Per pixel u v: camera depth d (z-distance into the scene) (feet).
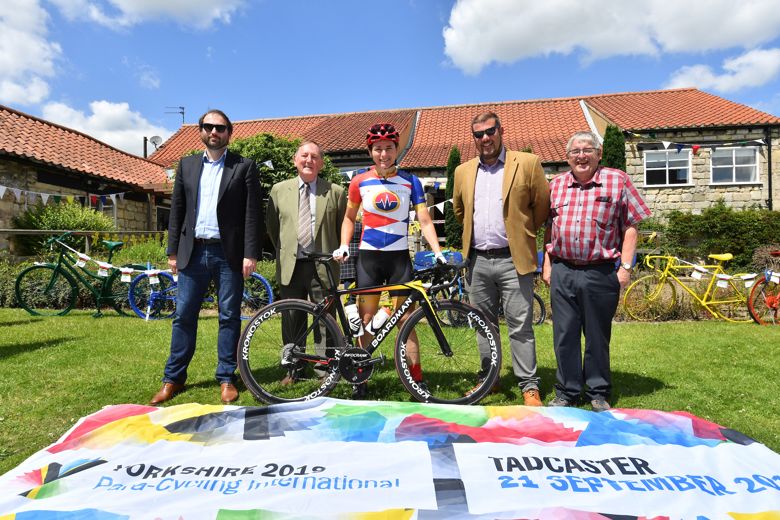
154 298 22.30
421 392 10.72
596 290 10.37
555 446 7.87
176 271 11.69
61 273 24.11
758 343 17.06
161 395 11.03
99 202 44.62
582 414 9.17
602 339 10.52
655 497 6.40
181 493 6.50
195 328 11.65
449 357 11.79
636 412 9.22
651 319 24.34
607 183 10.39
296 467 7.22
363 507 6.17
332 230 12.50
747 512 6.05
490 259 11.28
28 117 46.68
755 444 7.93
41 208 37.29
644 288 24.71
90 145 50.47
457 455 7.56
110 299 23.38
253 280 23.48
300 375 11.53
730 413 10.19
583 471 7.09
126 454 7.64
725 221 48.29
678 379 12.57
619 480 6.84
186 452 7.72
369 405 9.68
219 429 8.47
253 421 8.81
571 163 10.56
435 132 65.00
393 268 11.27
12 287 26.02
